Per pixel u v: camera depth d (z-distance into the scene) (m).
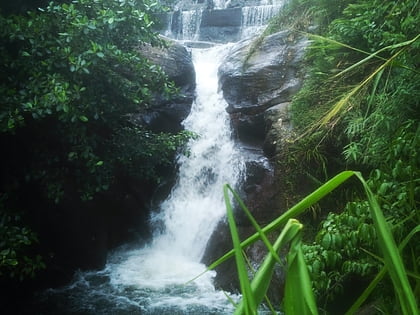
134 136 4.65
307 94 4.87
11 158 4.20
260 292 0.49
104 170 4.39
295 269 0.50
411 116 3.00
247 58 6.23
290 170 4.70
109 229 5.60
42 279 4.63
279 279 3.89
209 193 5.97
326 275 2.62
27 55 3.46
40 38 3.61
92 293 4.70
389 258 0.51
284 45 6.09
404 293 0.49
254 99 5.88
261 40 6.35
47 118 4.01
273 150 5.17
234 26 11.34
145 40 4.29
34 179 4.15
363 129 3.57
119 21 3.83
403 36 3.03
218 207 5.75
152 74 4.42
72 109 3.54
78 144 4.05
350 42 4.19
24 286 4.50
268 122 5.43
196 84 7.00
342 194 4.11
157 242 5.95
